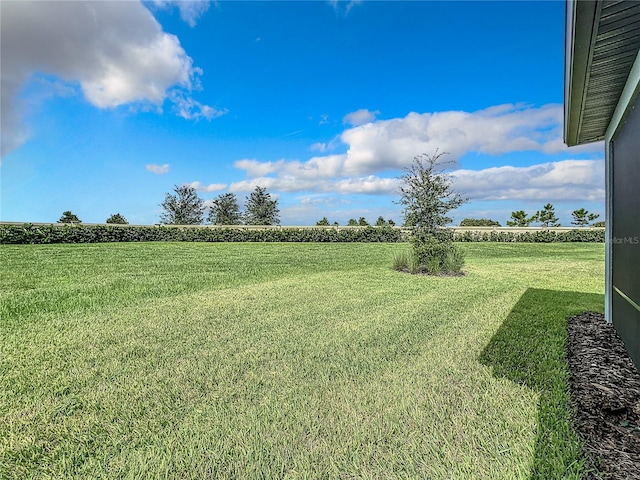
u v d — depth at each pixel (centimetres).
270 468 167
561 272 965
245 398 239
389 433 194
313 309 511
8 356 320
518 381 262
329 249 1748
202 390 252
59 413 220
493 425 199
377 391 248
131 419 212
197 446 185
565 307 527
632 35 197
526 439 184
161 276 824
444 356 319
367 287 697
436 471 162
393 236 2394
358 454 176
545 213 3472
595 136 427
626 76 262
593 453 171
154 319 453
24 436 194
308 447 183
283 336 383
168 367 296
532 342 356
